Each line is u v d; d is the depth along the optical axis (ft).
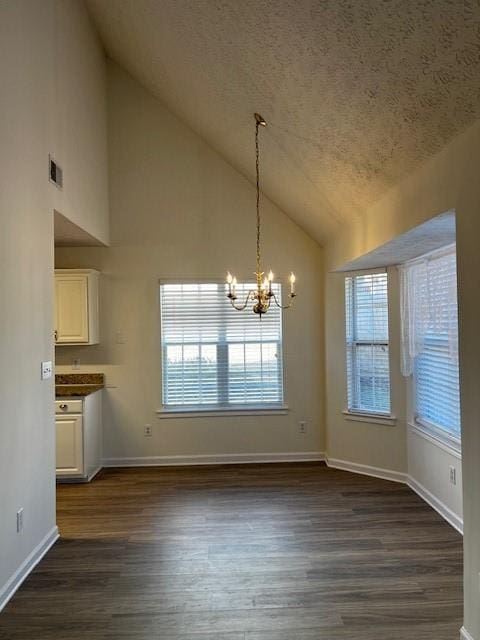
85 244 15.53
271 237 16.33
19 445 8.59
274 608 7.69
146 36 12.27
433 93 6.37
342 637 6.96
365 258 12.39
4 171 8.05
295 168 12.16
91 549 9.87
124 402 16.08
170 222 16.15
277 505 12.21
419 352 12.59
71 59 11.95
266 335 16.47
